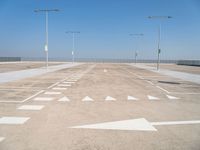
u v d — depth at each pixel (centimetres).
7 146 494
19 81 1748
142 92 1291
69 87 1440
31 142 516
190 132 603
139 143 520
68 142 519
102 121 690
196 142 532
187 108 898
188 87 1544
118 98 1088
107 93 1228
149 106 922
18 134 568
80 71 3005
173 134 585
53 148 484
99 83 1678
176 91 1354
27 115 748
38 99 1030
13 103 937
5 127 622
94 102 980
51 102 966
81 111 812
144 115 773
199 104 980
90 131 597
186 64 6831
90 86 1502
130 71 3153
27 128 614
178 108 895
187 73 2823
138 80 1948
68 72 2786
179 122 697
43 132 584
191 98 1127
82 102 976
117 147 494
